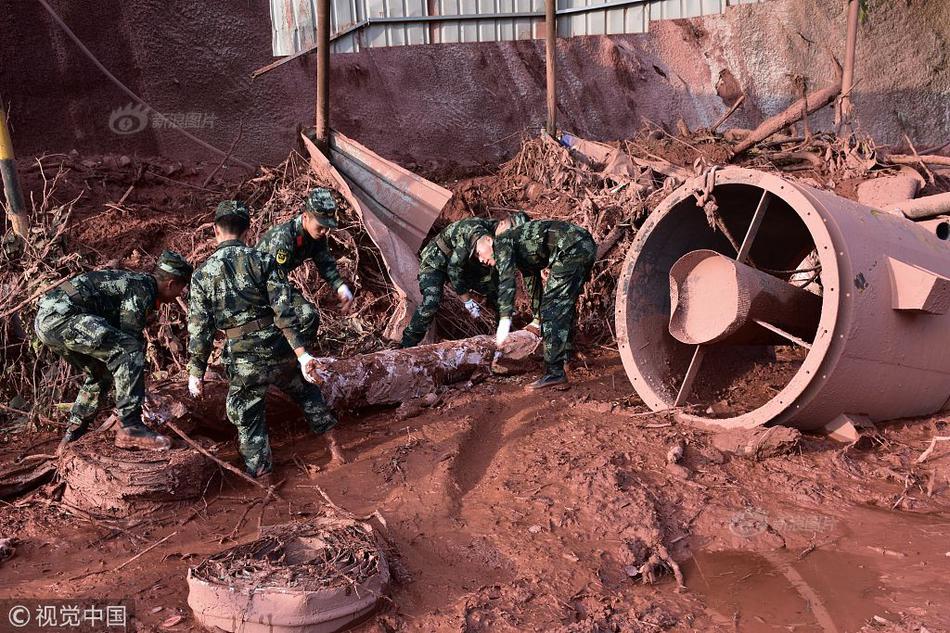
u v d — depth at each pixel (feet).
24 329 19.67
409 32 31.94
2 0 31.07
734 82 44.09
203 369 14.48
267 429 16.87
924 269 15.49
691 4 32.99
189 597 10.49
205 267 14.46
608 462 14.78
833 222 15.17
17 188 20.76
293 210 24.17
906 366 15.81
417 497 14.14
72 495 14.01
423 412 18.15
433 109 39.42
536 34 33.06
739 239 20.34
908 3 45.70
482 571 11.88
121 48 33.83
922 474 14.60
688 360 19.42
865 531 12.80
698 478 14.47
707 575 11.89
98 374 15.56
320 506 14.02
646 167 27.71
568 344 21.63
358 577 10.49
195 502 14.21
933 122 46.44
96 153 33.01
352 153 26.00
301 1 30.94
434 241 21.04
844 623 10.38
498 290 19.45
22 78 31.55
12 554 12.45
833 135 29.07
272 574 10.48
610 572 11.89
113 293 15.02
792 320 17.08
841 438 15.93
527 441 16.28
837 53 45.03
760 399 18.76
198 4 35.22
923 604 10.55
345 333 21.63
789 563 12.05
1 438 17.62
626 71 42.73
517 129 40.78
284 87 37.09
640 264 18.49
